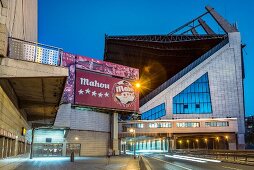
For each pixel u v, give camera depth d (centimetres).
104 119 6500
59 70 1345
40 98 1977
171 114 10081
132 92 6862
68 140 5575
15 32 1557
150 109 10381
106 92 6388
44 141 5309
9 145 1639
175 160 3941
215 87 10194
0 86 1213
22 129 2275
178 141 10562
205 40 11531
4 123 1340
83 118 5878
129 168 2216
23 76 1265
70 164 2698
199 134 8450
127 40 12362
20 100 2062
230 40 10538
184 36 11919
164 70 13275
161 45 12319
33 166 2223
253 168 2344
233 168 2344
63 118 5341
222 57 10431
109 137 6594
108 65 6575
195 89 10369
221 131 8306
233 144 8356
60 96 1889
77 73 6012
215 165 2777
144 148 11125
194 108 10175
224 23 11394
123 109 6612
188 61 12769
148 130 8181
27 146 3178
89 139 6000
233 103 9969
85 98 5981
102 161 3412
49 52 1436
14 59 1254
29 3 2398
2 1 1192
